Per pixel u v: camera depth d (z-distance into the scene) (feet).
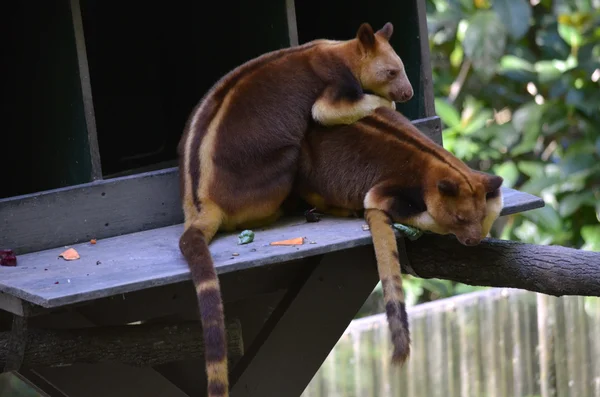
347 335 51.08
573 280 26.84
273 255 26.48
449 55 59.06
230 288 30.30
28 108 32.83
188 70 38.88
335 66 30.35
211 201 28.43
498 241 28.73
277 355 30.42
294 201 31.04
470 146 54.70
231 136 28.94
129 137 39.50
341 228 28.94
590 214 55.83
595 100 54.54
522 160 59.00
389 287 27.14
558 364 55.47
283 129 29.53
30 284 25.23
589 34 57.06
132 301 28.78
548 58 57.00
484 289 58.90
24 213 28.78
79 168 30.37
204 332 25.08
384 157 29.27
